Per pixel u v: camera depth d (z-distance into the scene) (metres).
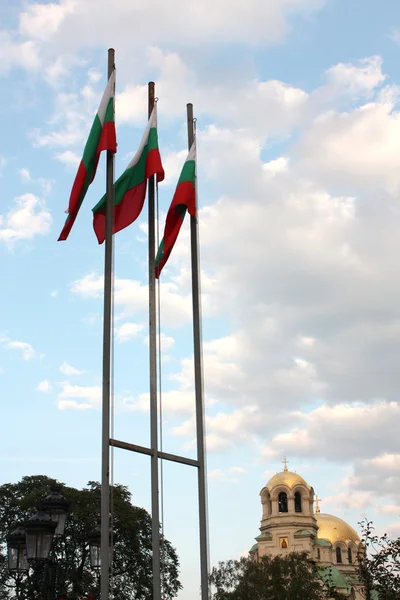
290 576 92.94
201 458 22.20
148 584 74.19
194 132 25.75
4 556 72.50
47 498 28.52
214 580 92.94
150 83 24.83
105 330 20.53
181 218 24.75
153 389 21.42
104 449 19.19
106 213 22.08
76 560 67.81
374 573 53.19
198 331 23.52
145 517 77.38
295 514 141.75
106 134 22.98
